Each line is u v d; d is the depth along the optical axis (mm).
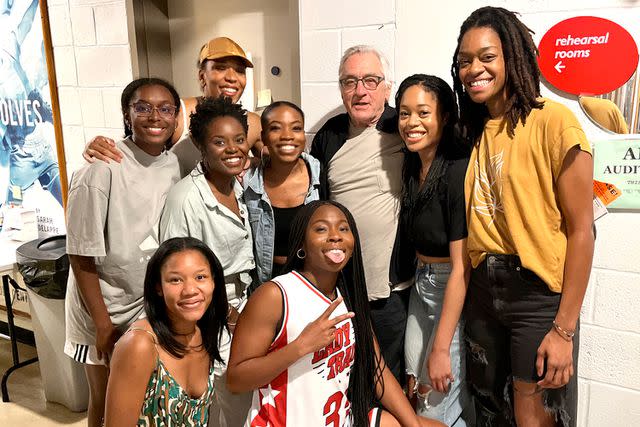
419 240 1721
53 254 2521
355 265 1616
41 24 2973
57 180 3184
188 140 2051
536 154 1433
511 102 1483
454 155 1634
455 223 1621
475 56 1467
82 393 2646
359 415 1650
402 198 1762
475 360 1700
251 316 1514
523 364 1535
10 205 3432
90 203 1707
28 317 3318
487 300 1604
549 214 1445
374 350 1680
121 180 1747
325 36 2238
